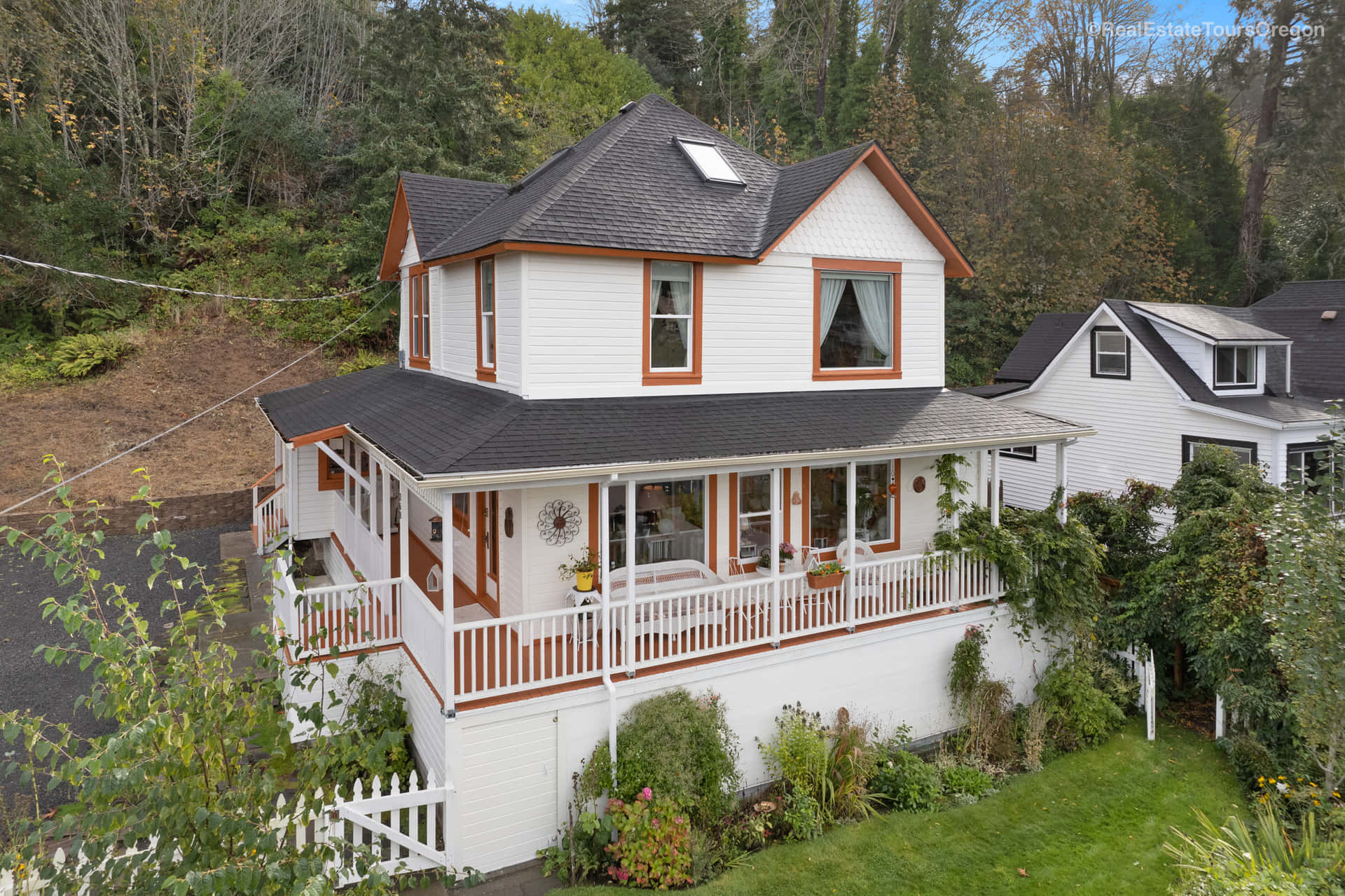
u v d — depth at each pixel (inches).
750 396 511.5
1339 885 308.7
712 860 352.8
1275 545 378.3
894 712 459.2
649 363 482.3
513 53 1745.8
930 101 1485.0
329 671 223.6
